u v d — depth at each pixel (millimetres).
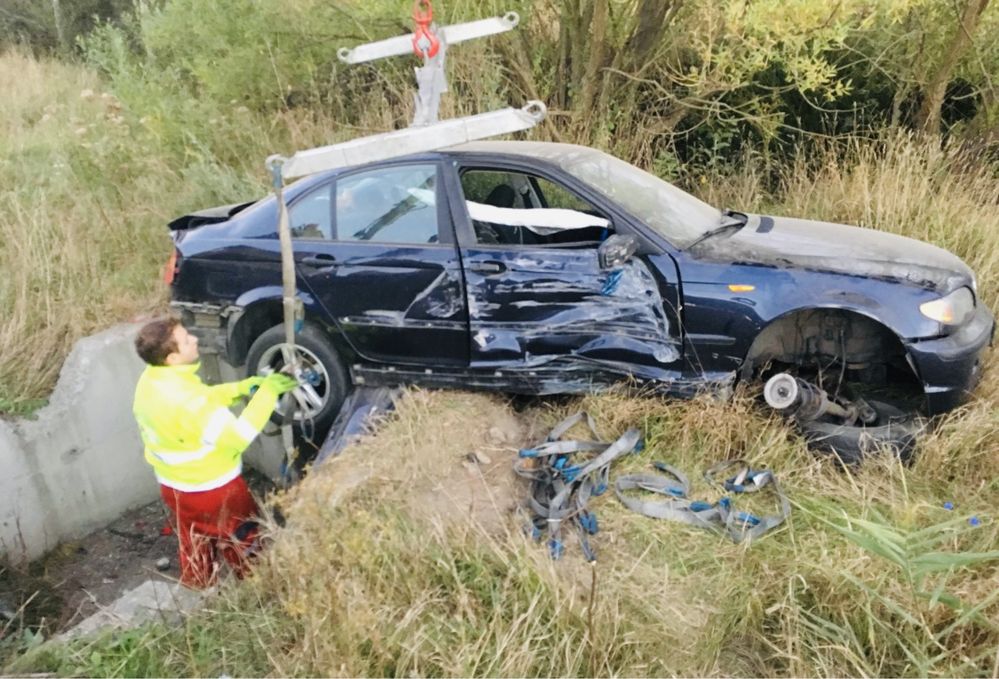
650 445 3963
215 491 3838
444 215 4207
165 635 3266
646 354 4023
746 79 6668
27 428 4867
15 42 16062
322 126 7652
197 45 8594
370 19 7289
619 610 3066
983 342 3777
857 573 3109
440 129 2590
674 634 2979
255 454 5832
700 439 3939
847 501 3600
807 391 3867
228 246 4508
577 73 7031
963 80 7336
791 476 3777
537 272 4059
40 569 4941
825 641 2969
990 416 3814
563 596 3070
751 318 3807
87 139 7770
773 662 2979
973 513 3471
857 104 7375
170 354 3711
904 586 3047
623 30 6773
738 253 3895
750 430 3930
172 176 7258
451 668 2820
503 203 4309
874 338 3971
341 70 8320
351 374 4543
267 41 7664
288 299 3266
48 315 5355
